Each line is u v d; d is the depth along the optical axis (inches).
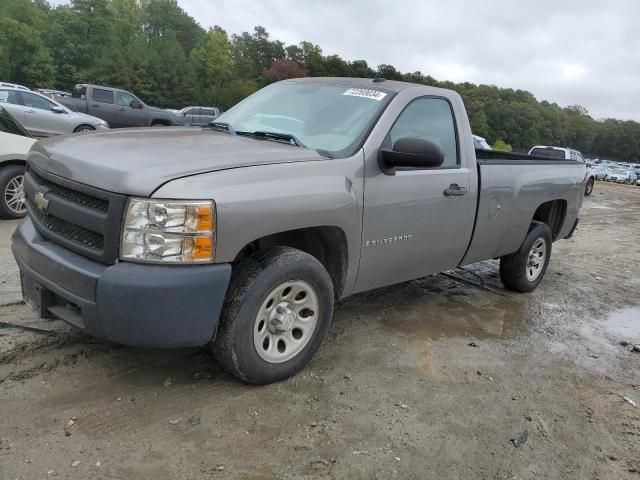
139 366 135.3
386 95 160.4
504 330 190.2
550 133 3944.4
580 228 462.3
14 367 129.3
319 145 148.4
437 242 171.3
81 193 116.9
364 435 117.4
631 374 165.5
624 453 122.1
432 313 198.8
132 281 107.1
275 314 130.2
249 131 161.2
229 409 121.2
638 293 262.5
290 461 106.5
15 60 2564.0
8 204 275.7
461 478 107.6
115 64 2630.4
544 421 131.5
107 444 105.8
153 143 134.0
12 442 103.7
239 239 115.8
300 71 3267.7
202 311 112.9
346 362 150.7
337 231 139.4
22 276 133.3
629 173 1808.6
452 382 146.2
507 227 203.6
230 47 3718.0
